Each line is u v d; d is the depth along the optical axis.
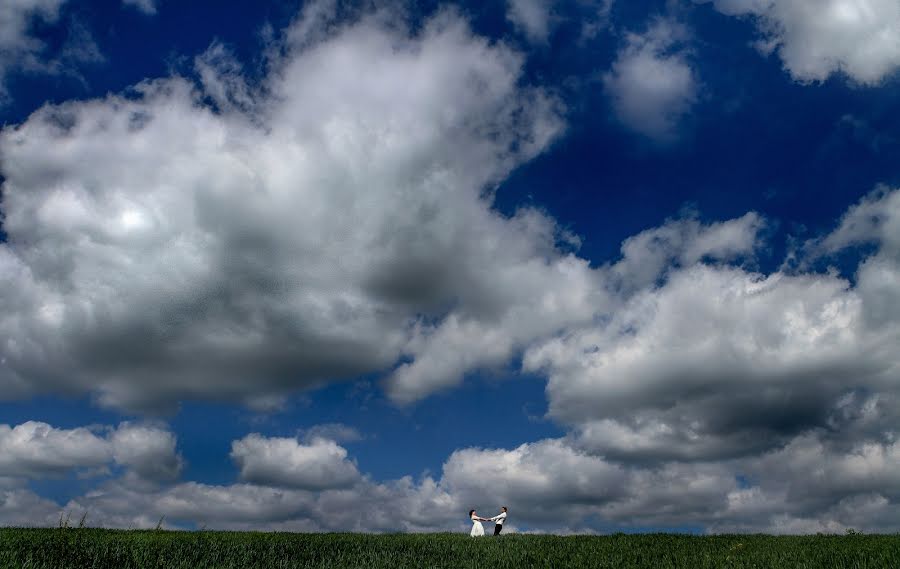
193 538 18.52
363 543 18.98
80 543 14.35
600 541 20.06
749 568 13.45
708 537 21.64
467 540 20.83
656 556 16.02
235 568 13.45
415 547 18.02
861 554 13.52
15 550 12.78
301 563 13.99
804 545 17.52
